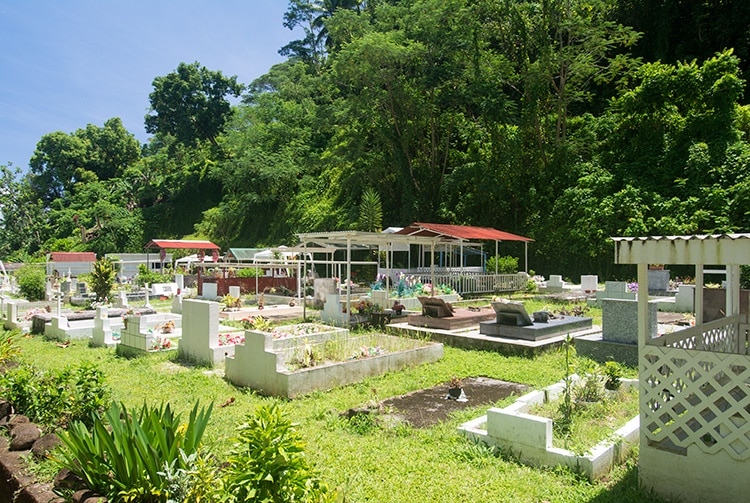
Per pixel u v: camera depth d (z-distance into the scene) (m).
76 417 5.18
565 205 29.47
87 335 13.13
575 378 6.48
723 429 4.56
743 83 27.11
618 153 30.08
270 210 54.12
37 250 67.88
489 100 32.28
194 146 73.62
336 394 7.49
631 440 5.29
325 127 41.03
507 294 23.72
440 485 4.49
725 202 23.39
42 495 3.78
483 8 34.16
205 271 30.88
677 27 34.16
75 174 80.81
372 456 5.12
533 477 4.63
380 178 39.94
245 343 8.05
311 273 25.67
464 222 34.41
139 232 64.44
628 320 9.39
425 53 34.31
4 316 17.44
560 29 31.95
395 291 18.61
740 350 6.62
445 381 8.30
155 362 9.77
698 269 6.01
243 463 3.06
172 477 3.21
